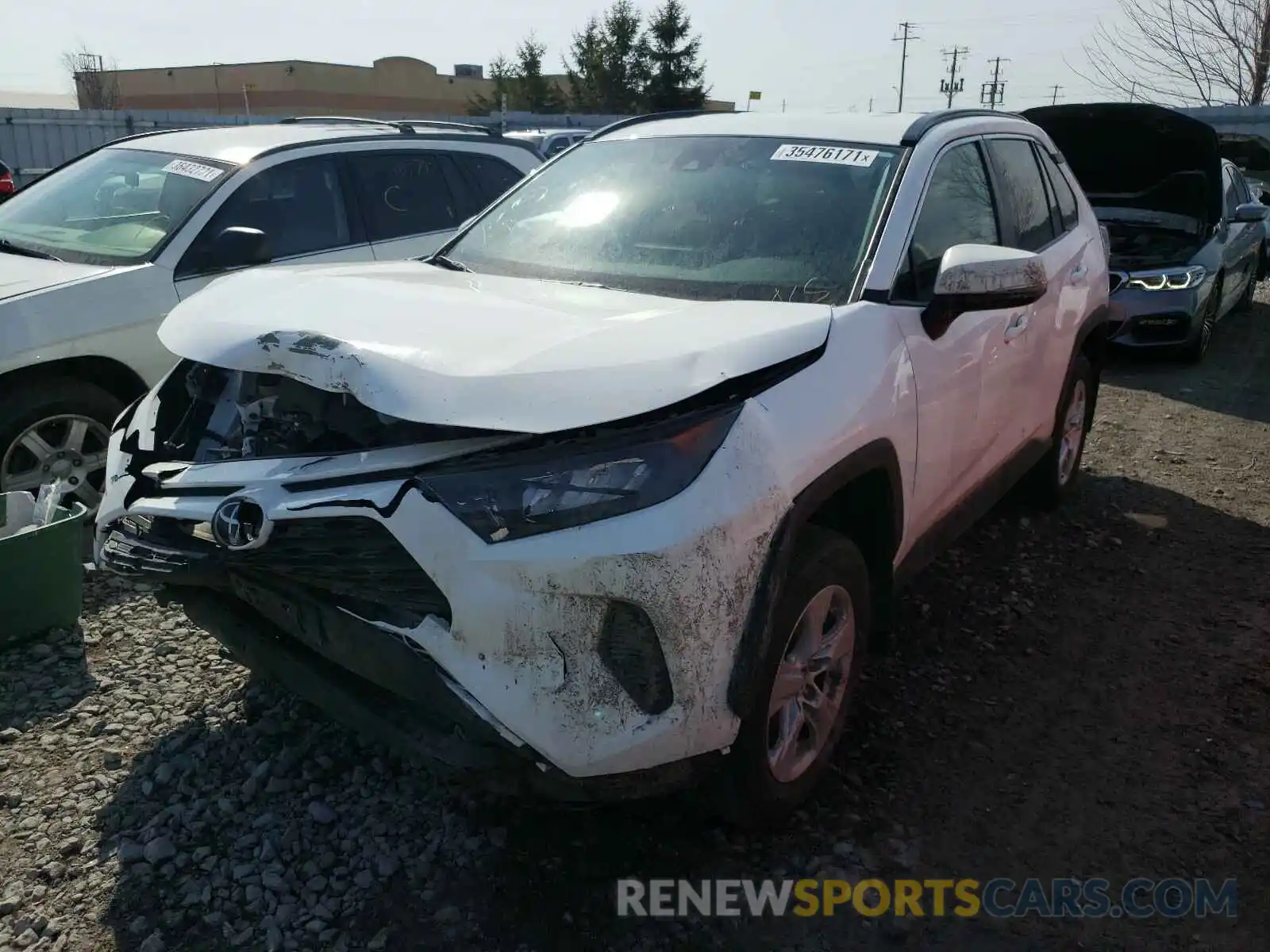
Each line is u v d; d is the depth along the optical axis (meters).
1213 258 9.03
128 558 2.71
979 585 4.50
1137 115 8.81
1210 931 2.57
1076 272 4.72
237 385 2.88
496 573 2.21
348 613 2.42
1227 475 6.09
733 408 2.42
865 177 3.47
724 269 3.27
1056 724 3.45
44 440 4.57
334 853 2.75
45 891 2.60
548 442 2.28
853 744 3.29
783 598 2.56
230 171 5.26
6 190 14.30
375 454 2.38
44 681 3.57
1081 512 5.43
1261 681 3.72
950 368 3.31
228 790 3.00
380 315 2.65
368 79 58.56
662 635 2.26
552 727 2.25
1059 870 2.77
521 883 2.65
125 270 4.76
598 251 3.51
